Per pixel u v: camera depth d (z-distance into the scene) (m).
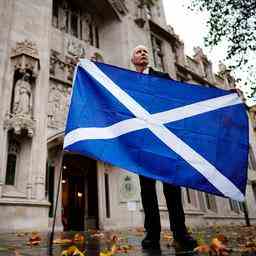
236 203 26.62
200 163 3.61
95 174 16.44
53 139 13.70
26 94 12.41
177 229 3.61
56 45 17.25
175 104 3.98
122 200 15.75
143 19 22.42
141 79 4.08
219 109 4.04
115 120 3.73
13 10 13.71
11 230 10.11
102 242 5.36
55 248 4.14
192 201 21.23
